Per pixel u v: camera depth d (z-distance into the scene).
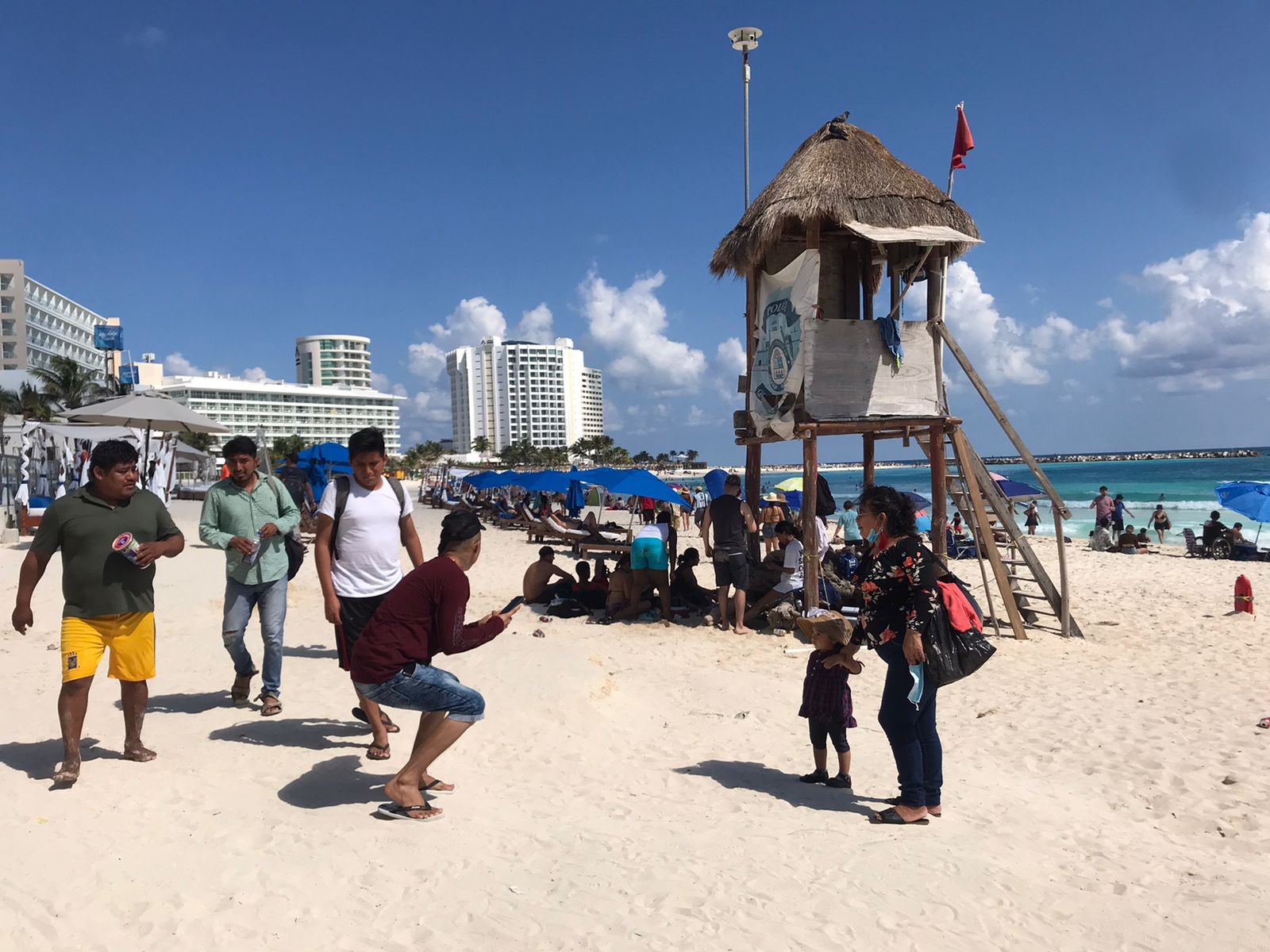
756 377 12.05
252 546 5.54
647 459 176.38
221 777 4.48
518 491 40.16
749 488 12.62
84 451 19.81
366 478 5.02
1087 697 7.88
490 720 5.96
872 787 5.36
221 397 137.50
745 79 12.54
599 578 12.34
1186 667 9.20
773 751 6.13
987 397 10.90
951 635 4.52
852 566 10.69
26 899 3.10
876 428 10.94
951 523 20.70
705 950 3.11
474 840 4.00
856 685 8.41
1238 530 21.39
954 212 10.69
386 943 3.05
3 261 92.81
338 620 4.91
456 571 4.10
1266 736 6.57
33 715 5.48
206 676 6.87
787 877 3.79
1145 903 3.78
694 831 4.38
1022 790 5.41
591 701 6.59
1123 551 22.84
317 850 3.71
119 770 4.41
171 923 3.06
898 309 10.73
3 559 13.41
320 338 198.50
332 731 5.43
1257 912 3.69
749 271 11.81
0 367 93.00
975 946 3.29
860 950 3.19
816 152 10.86
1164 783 5.61
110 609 4.30
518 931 3.16
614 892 3.54
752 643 10.02
